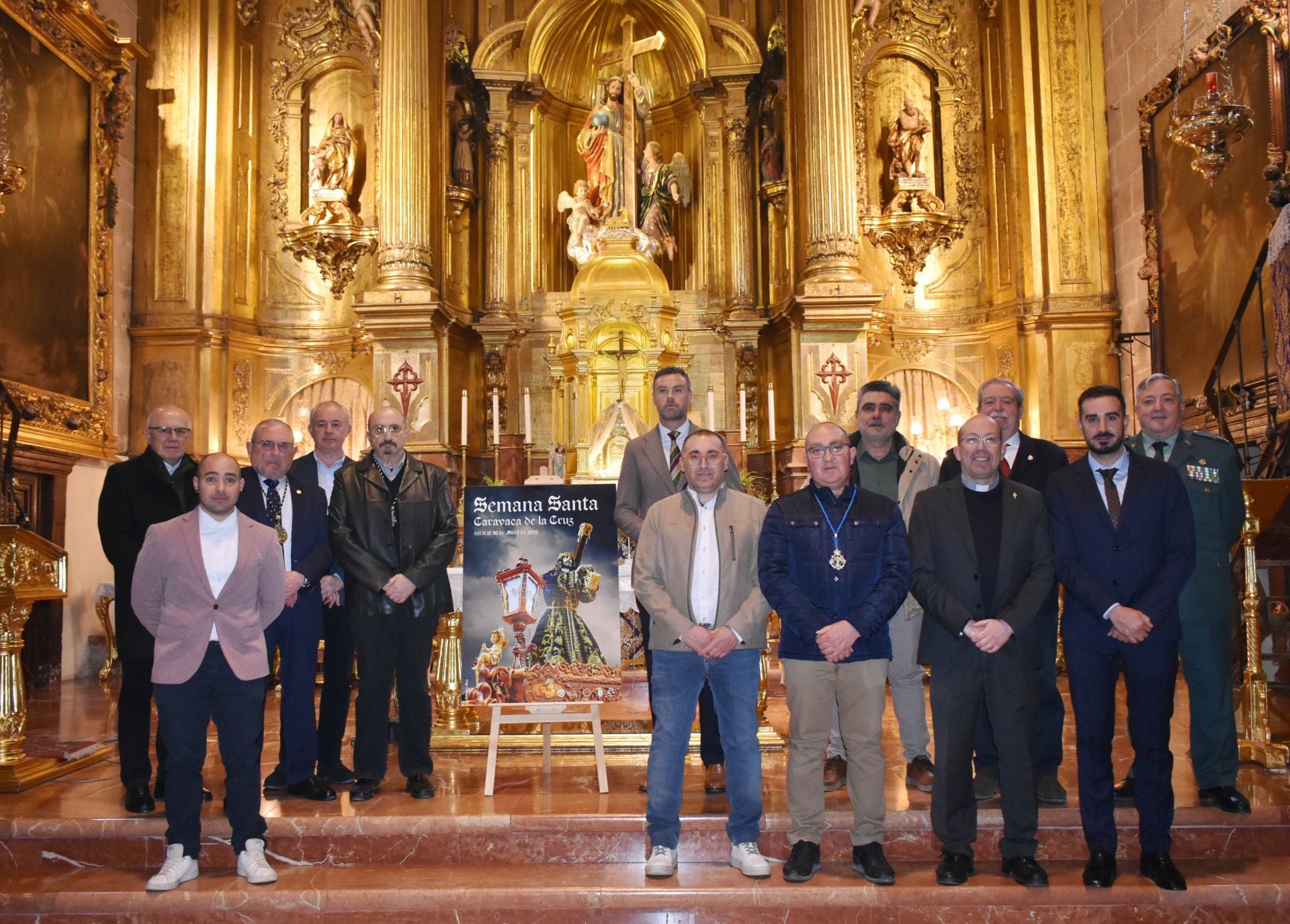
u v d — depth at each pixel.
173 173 11.67
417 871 4.48
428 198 11.64
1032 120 11.68
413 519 5.12
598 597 5.21
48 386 9.72
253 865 4.34
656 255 12.73
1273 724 5.89
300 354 12.26
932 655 4.30
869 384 4.97
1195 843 4.50
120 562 4.93
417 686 5.05
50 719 7.38
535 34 12.88
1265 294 8.27
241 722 4.39
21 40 9.33
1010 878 4.23
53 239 9.83
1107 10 11.53
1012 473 5.09
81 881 4.39
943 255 12.30
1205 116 7.60
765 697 6.14
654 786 4.33
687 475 4.37
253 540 4.48
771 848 4.62
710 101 13.01
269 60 12.47
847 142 11.38
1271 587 7.10
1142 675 4.18
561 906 4.17
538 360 12.80
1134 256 11.02
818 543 4.27
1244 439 7.80
